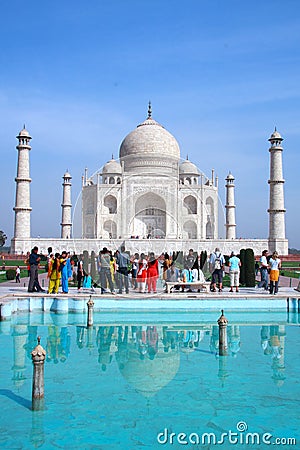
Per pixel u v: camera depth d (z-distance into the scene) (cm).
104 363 1170
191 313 2030
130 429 769
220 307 2088
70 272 2320
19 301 2030
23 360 1197
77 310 2005
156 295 2081
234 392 946
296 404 880
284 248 6850
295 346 1371
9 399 906
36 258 2330
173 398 909
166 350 1319
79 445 711
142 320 1834
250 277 2836
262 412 841
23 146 6894
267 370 1109
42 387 902
